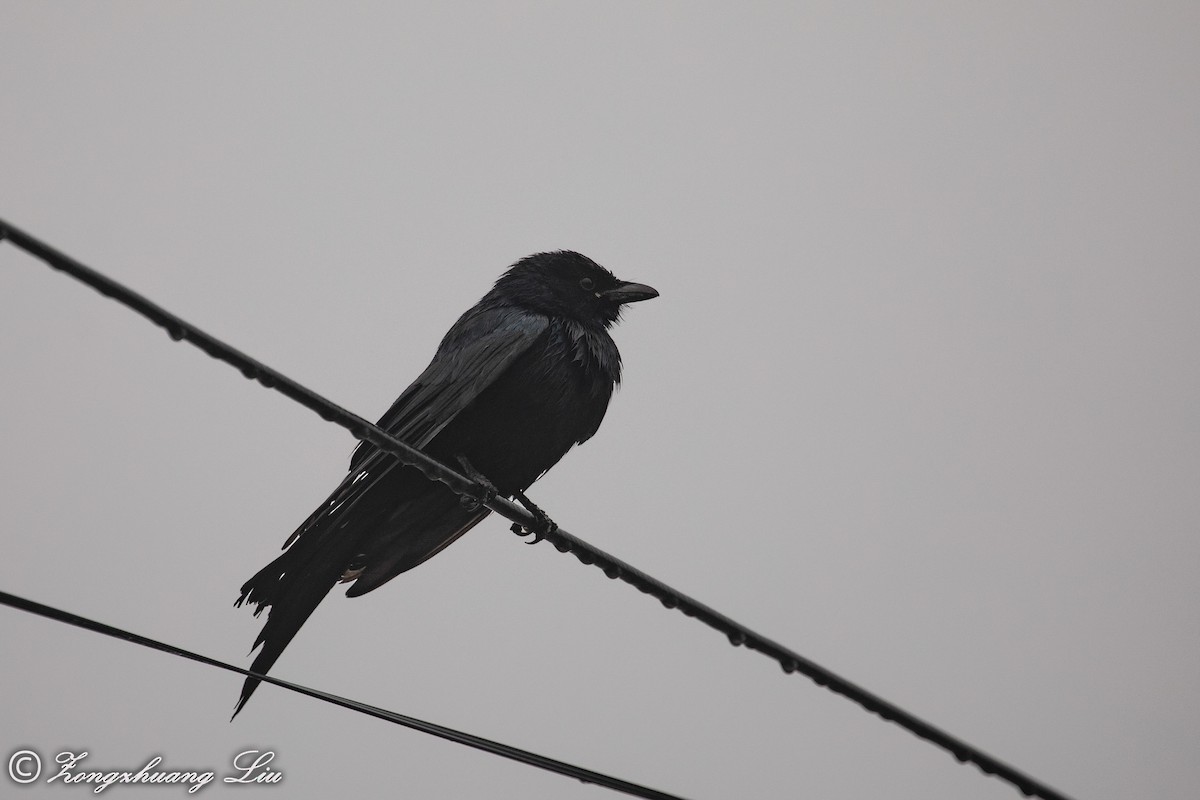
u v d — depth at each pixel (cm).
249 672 755
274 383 779
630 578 952
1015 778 1062
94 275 666
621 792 905
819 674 992
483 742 854
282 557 1098
